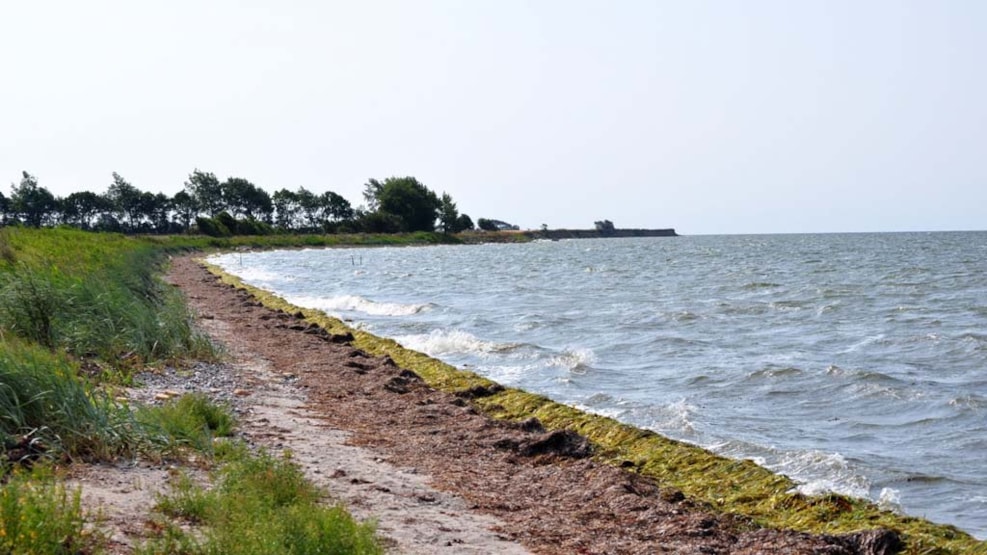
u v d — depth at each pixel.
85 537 6.68
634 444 13.22
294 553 6.82
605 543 9.06
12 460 8.85
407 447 12.95
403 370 19.55
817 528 9.76
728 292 48.41
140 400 13.51
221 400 14.81
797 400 18.16
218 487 8.62
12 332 15.20
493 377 20.92
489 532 9.06
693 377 20.61
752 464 11.80
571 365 22.20
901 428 15.62
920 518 9.83
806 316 35.22
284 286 53.19
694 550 8.82
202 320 28.67
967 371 21.83
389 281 58.91
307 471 10.67
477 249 138.88
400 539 8.37
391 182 165.12
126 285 25.89
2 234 29.05
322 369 19.72
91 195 140.38
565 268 77.69
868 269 69.19
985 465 13.02
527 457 12.88
